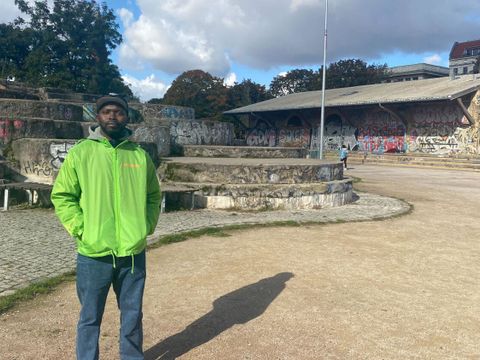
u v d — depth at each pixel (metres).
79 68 40.72
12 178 10.46
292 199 10.11
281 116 46.00
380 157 33.88
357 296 4.89
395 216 9.77
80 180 2.92
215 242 7.09
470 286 5.33
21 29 40.47
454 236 8.06
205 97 57.44
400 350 3.71
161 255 6.32
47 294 4.73
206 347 3.69
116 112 3.01
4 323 4.02
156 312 4.38
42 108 12.94
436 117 33.50
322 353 3.62
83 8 41.69
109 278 2.99
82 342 3.01
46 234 7.24
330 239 7.48
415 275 5.70
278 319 4.25
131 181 3.02
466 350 3.73
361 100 35.53
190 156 14.08
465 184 17.94
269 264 5.97
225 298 4.76
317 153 28.86
